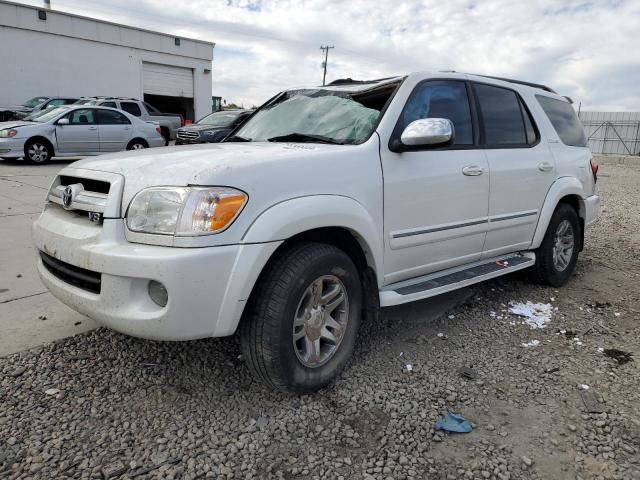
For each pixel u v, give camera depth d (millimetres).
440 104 3604
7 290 4211
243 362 3146
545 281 4785
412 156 3248
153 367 3061
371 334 3645
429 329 3766
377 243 3020
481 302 4383
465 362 3268
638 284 5051
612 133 34688
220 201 2326
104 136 13992
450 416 2652
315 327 2758
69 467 2189
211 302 2336
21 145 12656
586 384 3029
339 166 2828
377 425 2574
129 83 27266
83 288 2596
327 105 3641
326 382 2850
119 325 2404
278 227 2451
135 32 26891
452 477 2217
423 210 3316
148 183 2434
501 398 2859
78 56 25047
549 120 4699
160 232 2322
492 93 4109
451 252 3654
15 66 23141
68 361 3100
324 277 2750
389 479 2193
